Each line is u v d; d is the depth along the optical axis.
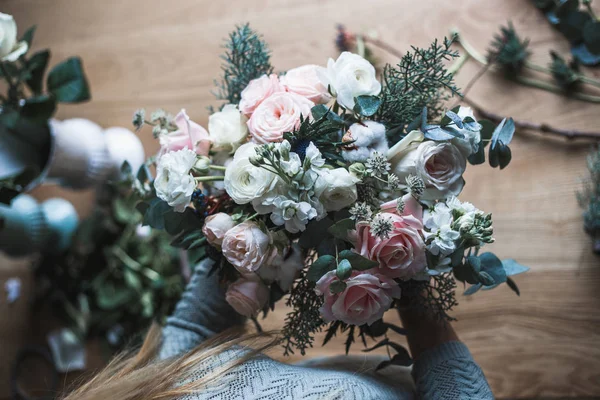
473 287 0.82
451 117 0.69
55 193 1.59
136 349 1.24
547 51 1.27
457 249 0.72
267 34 1.44
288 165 0.66
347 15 1.39
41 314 1.56
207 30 1.50
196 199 0.77
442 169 0.70
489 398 0.81
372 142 0.70
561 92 1.26
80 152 1.24
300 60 1.41
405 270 0.70
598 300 1.19
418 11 1.35
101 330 1.49
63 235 1.47
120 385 0.71
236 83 0.92
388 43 1.35
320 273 0.70
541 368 1.20
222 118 0.77
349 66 0.73
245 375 0.71
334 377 0.74
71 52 1.61
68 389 0.82
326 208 0.70
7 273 1.57
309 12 1.42
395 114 0.78
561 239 1.23
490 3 1.31
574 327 1.20
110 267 1.47
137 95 1.54
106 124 1.56
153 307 1.43
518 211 1.26
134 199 1.01
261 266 0.76
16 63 1.14
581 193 1.22
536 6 1.29
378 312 0.71
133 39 1.56
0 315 1.56
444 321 0.90
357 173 0.68
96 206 1.51
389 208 0.69
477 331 1.25
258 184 0.67
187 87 1.50
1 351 1.55
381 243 0.68
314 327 0.80
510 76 1.29
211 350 0.75
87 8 1.61
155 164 0.96
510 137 0.76
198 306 0.96
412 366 0.94
